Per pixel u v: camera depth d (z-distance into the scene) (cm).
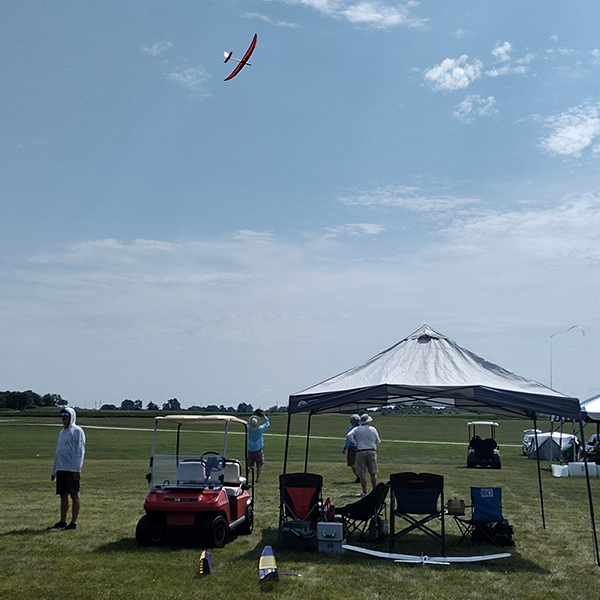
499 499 987
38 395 16038
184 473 945
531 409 915
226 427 1016
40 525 1069
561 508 1325
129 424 5953
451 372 1005
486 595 726
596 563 882
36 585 726
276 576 756
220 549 918
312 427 6022
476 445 2273
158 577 766
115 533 1011
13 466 2105
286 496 979
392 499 930
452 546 983
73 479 1041
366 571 818
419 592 731
